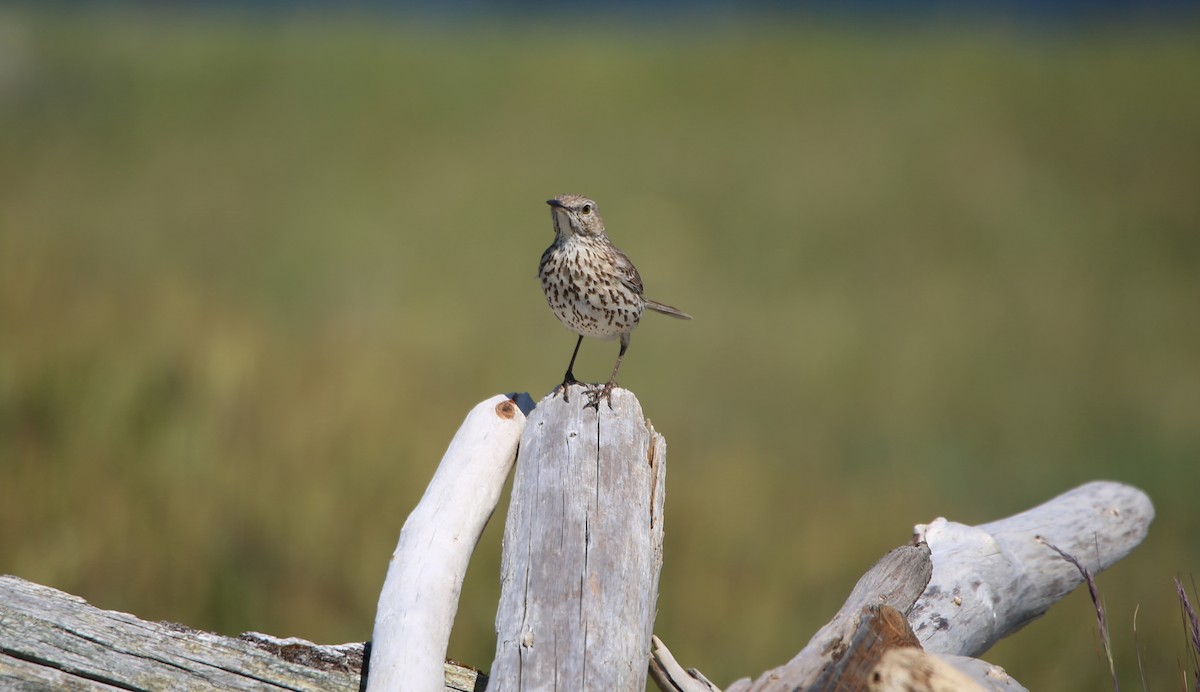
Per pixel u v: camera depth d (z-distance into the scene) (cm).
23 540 811
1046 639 818
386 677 425
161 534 853
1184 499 1319
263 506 899
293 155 2647
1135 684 771
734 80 3203
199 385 1037
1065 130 2931
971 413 1598
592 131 2861
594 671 413
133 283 1398
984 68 3303
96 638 446
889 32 3856
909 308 2003
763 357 1738
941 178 2639
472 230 2269
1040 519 620
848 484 1283
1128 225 2444
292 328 1416
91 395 962
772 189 2553
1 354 973
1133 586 963
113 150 2634
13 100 2900
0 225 1590
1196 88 3148
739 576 938
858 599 497
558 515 468
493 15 4788
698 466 1178
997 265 2238
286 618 815
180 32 3475
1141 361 1798
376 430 1054
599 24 4191
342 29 3581
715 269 2159
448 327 1633
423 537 475
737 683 511
